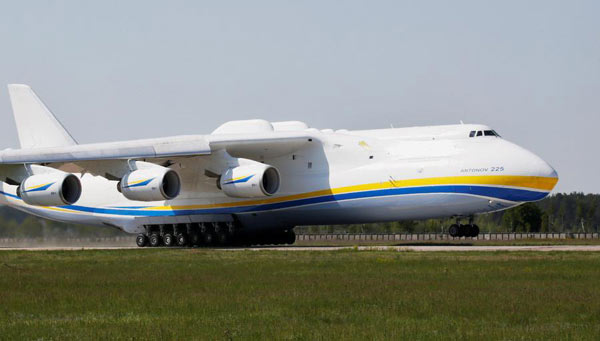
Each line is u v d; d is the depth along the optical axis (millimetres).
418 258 44125
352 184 61719
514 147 59906
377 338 19891
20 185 62031
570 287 29672
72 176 60219
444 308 24781
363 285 30938
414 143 62031
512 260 41969
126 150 59500
